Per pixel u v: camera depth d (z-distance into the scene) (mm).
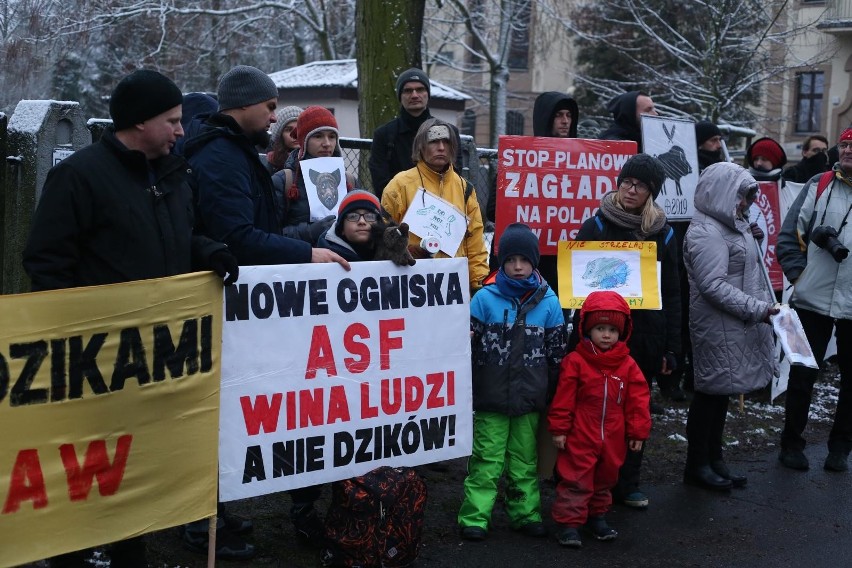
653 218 5270
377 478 4219
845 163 6156
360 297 4242
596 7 26156
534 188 6293
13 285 5242
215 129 4125
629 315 4844
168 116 3447
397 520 4195
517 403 4746
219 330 3668
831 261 6148
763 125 24719
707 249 5531
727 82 19328
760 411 7613
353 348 4230
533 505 4855
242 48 27625
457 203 5527
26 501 3207
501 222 6266
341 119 23359
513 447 4891
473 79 34594
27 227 5188
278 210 4711
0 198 5246
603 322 4762
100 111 26234
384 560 4164
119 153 3398
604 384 4758
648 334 5250
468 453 4629
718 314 5551
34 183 5164
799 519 5277
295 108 5715
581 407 4785
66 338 3258
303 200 5199
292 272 4043
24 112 5250
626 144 6496
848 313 6039
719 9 18047
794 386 6180
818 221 6207
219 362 3682
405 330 4387
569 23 26469
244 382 3939
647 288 5219
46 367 3223
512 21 25672
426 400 4473
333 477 4215
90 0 21609
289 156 5707
